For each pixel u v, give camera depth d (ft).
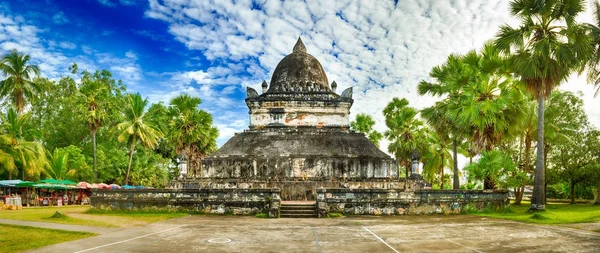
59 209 86.53
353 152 98.02
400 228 52.16
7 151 115.14
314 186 87.45
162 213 71.20
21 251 35.68
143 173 156.15
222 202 70.85
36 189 126.52
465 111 74.38
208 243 40.16
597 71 61.16
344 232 48.37
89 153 145.38
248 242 40.88
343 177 90.53
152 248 37.27
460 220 61.77
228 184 88.53
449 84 80.02
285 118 108.88
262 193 70.59
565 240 41.57
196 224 56.54
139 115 134.00
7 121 126.21
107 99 146.61
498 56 74.74
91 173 135.64
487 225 55.06
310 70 117.91
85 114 131.95
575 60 62.80
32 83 127.44
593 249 36.42
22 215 67.21
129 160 135.95
